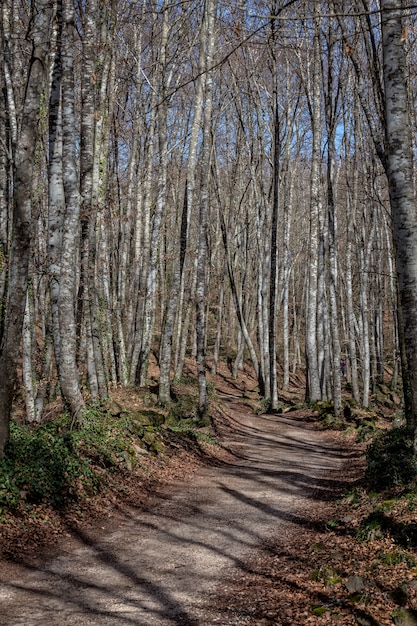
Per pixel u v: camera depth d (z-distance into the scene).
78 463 10.49
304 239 46.88
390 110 7.93
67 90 11.69
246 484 12.73
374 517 7.95
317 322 29.30
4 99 12.66
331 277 22.94
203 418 19.91
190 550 8.02
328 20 17.59
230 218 37.81
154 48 24.94
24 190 8.86
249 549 8.10
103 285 19.62
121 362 22.48
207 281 38.94
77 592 6.33
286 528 9.21
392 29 7.86
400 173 7.91
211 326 49.00
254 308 45.72
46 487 9.19
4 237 12.05
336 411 22.53
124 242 24.22
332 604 5.77
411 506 7.96
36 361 18.77
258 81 31.53
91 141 13.70
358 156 28.70
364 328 28.03
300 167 43.19
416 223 7.98
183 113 30.75
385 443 12.26
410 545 6.79
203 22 19.95
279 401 31.31
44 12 8.80
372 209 27.30
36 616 5.63
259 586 6.57
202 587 6.60
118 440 12.70
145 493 11.27
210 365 41.75
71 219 12.06
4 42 11.95
